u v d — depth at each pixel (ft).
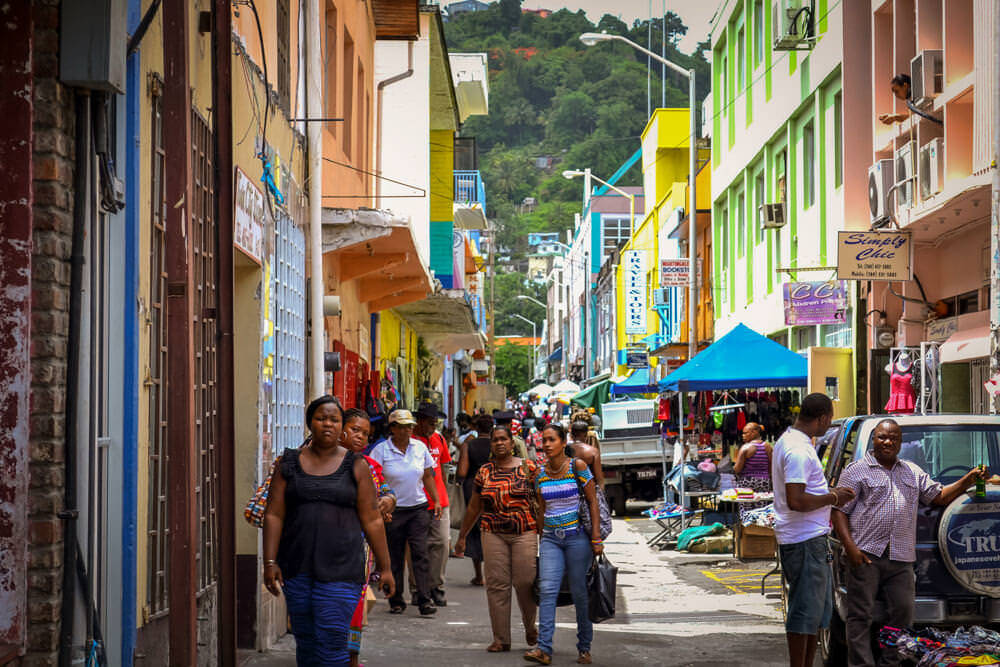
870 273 68.23
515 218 634.43
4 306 22.08
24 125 22.20
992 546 33.50
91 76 22.58
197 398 31.58
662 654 39.70
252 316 39.40
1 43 22.25
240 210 35.40
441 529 51.08
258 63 40.40
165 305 29.01
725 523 77.97
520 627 46.65
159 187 28.84
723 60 129.90
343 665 26.96
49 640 22.00
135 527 25.31
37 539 22.04
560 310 414.62
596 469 50.14
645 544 81.00
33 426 22.18
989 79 55.31
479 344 131.44
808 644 32.40
